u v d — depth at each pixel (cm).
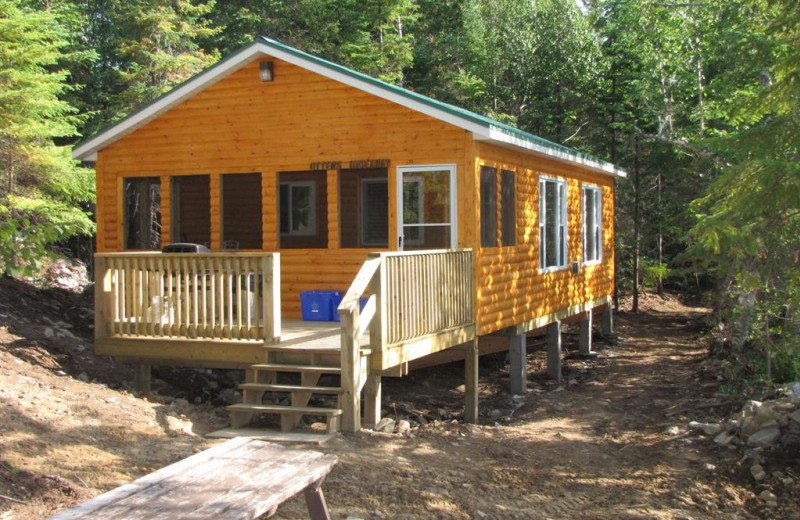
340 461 725
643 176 2888
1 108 1571
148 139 1295
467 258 1096
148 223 1323
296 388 831
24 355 938
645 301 2922
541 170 1441
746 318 1397
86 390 845
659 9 2055
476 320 1118
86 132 2452
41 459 610
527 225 1359
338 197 1192
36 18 1691
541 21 3164
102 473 608
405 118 1143
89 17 2984
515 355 1361
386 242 1175
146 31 2434
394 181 1151
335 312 1162
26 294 1270
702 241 964
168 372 1134
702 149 1884
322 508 502
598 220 1914
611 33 2883
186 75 2445
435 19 3791
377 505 634
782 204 922
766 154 966
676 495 741
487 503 684
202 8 2616
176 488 422
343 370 816
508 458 852
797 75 950
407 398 1291
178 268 927
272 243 1226
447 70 3500
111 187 1320
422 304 957
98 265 961
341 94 1180
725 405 1108
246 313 897
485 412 1247
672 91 2238
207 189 1276
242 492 417
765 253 1067
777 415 860
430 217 1134
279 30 3334
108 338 959
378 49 3144
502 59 3306
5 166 1596
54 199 1748
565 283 1596
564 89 3033
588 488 766
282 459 483
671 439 939
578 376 1584
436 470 754
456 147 1113
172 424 798
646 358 1764
